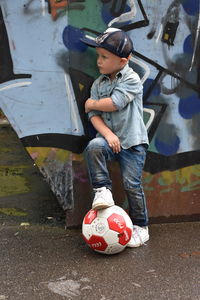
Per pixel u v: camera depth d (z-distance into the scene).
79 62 2.97
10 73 2.93
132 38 3.02
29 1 2.84
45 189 4.29
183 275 2.66
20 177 4.64
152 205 3.34
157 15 3.01
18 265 2.76
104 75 2.91
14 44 2.89
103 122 2.93
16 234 3.21
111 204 2.84
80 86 3.01
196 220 3.44
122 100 2.78
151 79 3.10
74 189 3.19
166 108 3.17
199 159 3.31
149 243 3.07
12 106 2.97
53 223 3.43
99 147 2.84
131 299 2.41
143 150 2.95
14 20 2.86
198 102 3.20
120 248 2.86
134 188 2.97
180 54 3.10
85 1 2.90
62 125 3.05
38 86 2.97
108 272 2.68
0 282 2.57
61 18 2.89
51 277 2.62
